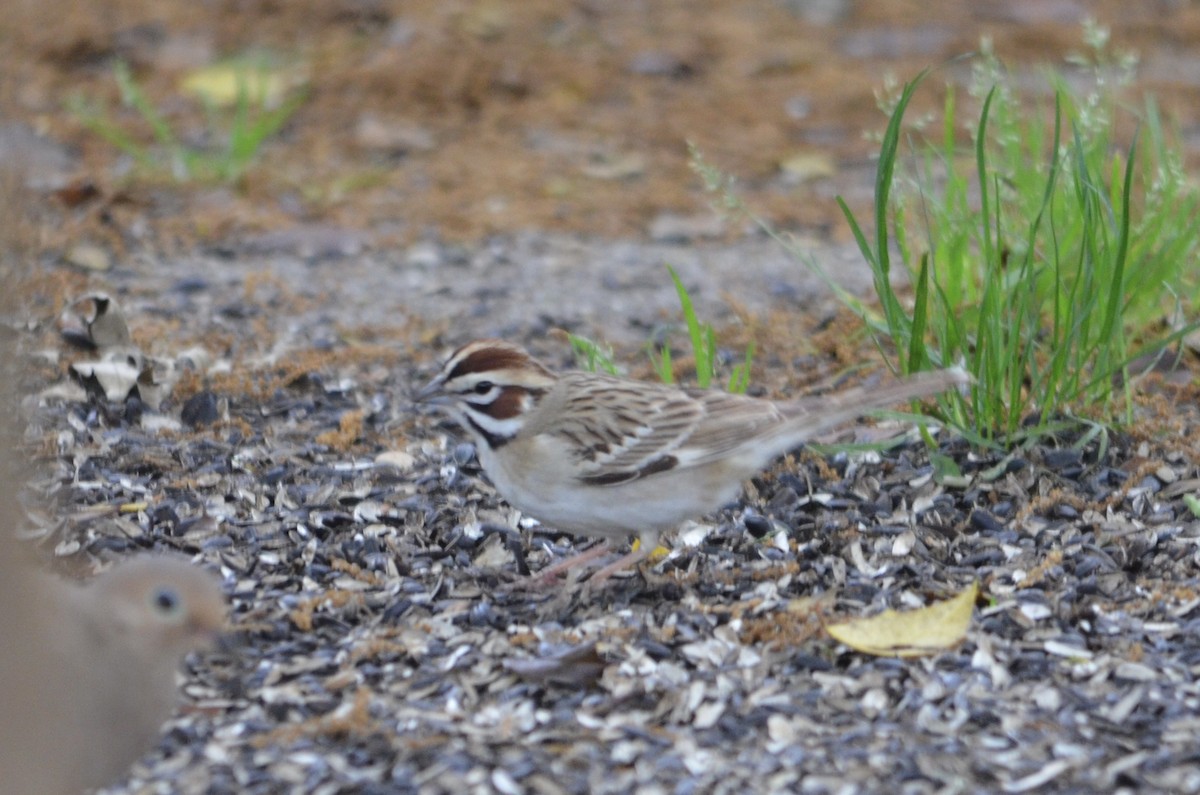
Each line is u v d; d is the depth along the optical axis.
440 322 15.45
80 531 10.70
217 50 23.58
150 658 7.89
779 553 10.66
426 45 23.61
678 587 10.21
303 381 13.64
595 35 24.41
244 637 9.48
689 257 17.42
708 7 25.91
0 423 7.57
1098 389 12.18
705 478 10.02
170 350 14.33
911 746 8.40
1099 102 15.30
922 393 10.23
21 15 23.91
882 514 11.12
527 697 8.89
